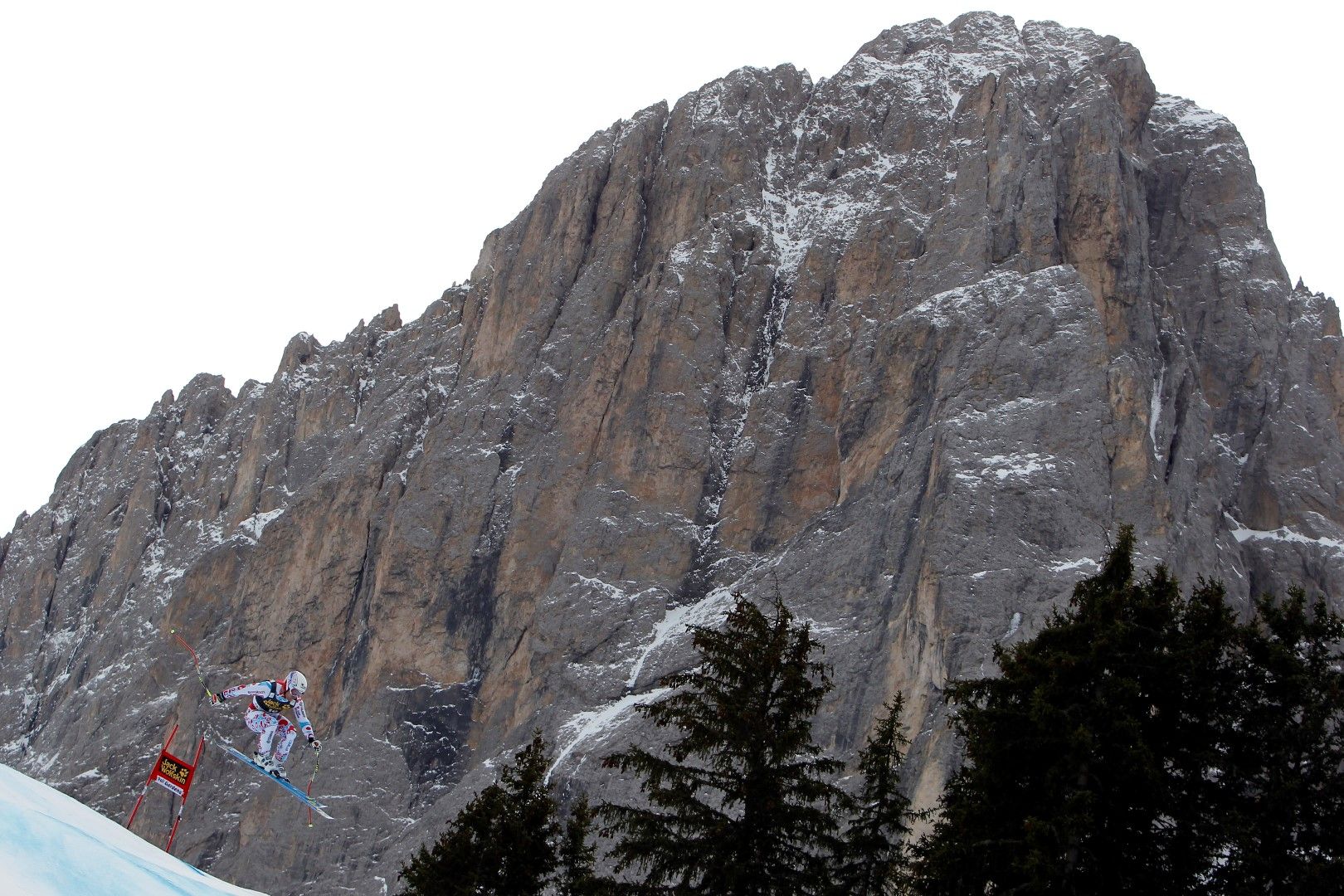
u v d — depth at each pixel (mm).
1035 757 33781
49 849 22875
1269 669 34438
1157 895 32312
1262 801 33125
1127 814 33062
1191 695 34000
